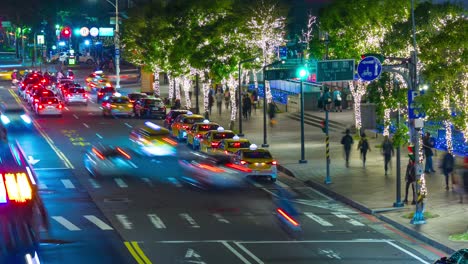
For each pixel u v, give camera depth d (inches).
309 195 1919.3
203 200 1836.9
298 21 4685.0
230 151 2303.2
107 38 6732.3
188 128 2800.2
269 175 2097.7
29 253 928.9
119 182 2062.0
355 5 2568.9
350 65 2048.5
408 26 2245.3
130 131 3120.1
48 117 3577.8
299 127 3144.7
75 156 2490.2
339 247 1403.8
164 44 3762.3
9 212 920.9
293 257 1323.8
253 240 1446.9
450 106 1715.1
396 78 2236.7
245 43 3225.9
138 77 5580.7
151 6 3868.1
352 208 1764.3
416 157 1574.8
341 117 3218.5
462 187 1839.3
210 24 3248.0
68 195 1875.0
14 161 942.4
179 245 1398.9
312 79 3887.8
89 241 1418.6
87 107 4052.7
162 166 2330.2
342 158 2409.0
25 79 4719.5
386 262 1301.7
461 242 1411.2
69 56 7135.8
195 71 3442.4
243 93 3580.2
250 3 3629.4
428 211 1667.1
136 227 1544.0
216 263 1275.8
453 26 1616.6
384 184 1993.1
